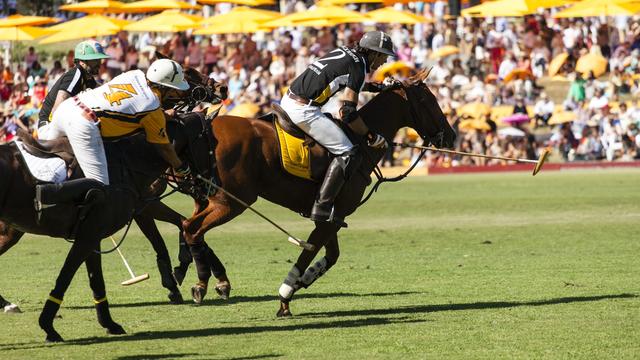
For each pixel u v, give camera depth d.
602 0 55.50
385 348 13.49
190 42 62.22
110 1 59.31
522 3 56.88
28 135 13.93
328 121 16.28
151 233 17.80
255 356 13.12
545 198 37.81
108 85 14.51
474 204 36.41
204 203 17.19
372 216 33.16
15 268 22.09
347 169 16.30
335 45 60.16
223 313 16.58
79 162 14.12
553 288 18.30
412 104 17.55
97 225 14.27
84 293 18.77
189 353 13.35
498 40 60.53
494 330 14.60
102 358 13.11
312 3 69.06
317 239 16.48
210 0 61.91
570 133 53.53
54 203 13.62
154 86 14.84
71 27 57.72
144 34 67.31
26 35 58.12
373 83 17.59
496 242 25.52
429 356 12.94
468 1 67.69
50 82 49.66
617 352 13.01
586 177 47.25
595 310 16.06
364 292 18.41
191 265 22.86
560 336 14.06
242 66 59.44
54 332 14.25
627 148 53.00
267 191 16.56
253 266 22.11
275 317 16.12
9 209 13.68
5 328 15.33
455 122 53.91
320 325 15.32
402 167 53.53
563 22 62.94
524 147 53.19
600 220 30.08
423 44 62.59
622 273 19.97
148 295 18.55
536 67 59.84
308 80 16.17
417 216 32.84
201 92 16.66
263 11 61.16
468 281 19.38
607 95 55.12
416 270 21.03
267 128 16.52
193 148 15.95
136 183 14.91
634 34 59.16
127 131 14.51
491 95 55.56
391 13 58.50
